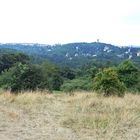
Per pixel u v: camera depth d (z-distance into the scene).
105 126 8.86
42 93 14.12
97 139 7.87
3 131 7.88
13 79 16.64
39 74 17.47
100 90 14.40
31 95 12.84
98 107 11.41
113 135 8.24
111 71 14.75
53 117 9.86
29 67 17.12
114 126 8.91
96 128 8.70
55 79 32.28
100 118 9.55
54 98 13.38
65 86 23.27
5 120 8.85
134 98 13.18
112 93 14.32
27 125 8.67
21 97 12.16
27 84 16.78
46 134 8.00
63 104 12.09
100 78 14.76
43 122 9.16
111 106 11.33
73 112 10.56
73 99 12.91
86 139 7.83
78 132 8.35
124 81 17.55
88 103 11.72
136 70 17.91
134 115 10.12
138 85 17.34
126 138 8.12
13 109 10.26
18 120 9.06
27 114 9.98
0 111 9.77
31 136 7.70
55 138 7.71
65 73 44.47
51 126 8.81
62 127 8.80
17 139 7.34
